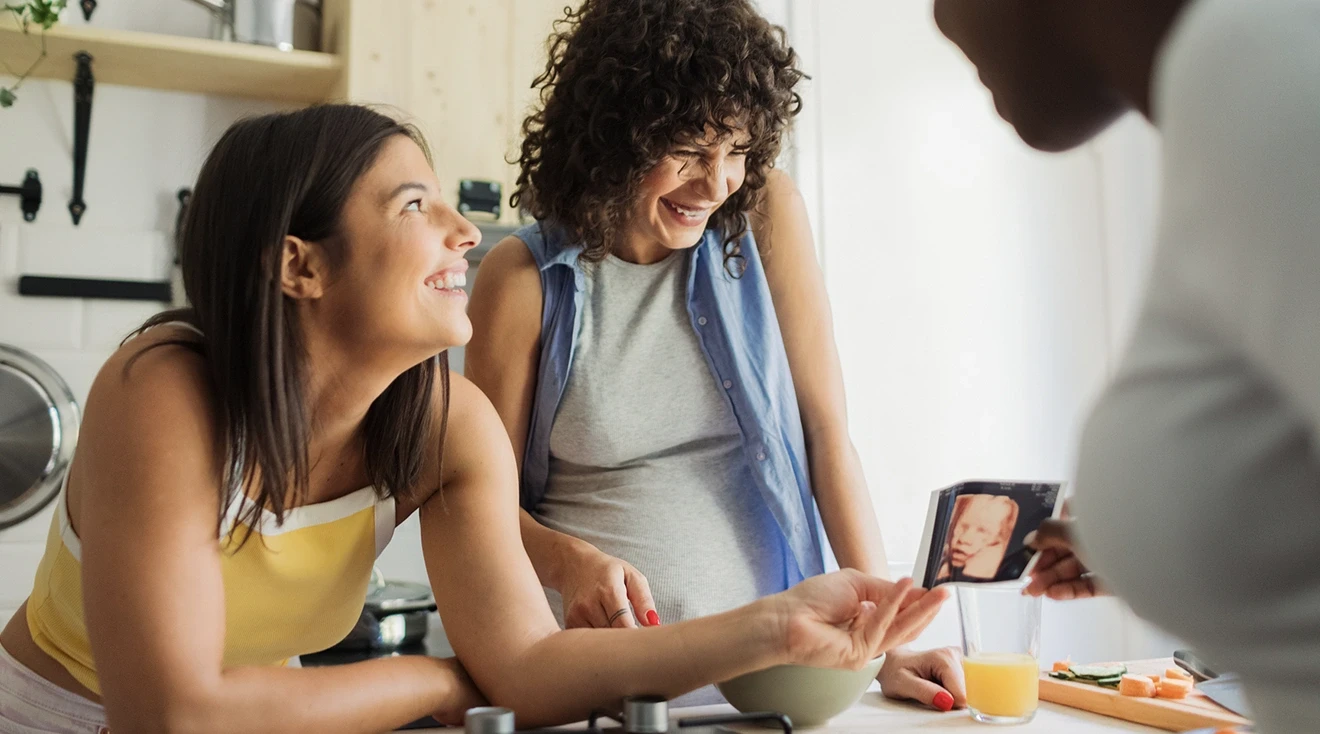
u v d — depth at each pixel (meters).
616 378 1.39
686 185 1.33
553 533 1.30
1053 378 2.85
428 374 1.09
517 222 2.24
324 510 1.08
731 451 1.41
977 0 0.56
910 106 2.79
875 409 2.69
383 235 0.96
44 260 2.19
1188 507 0.45
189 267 0.97
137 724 0.86
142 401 0.90
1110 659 2.86
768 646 0.92
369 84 2.15
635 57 1.27
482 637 1.03
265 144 0.96
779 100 1.33
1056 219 2.91
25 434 2.14
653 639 0.97
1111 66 0.51
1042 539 0.93
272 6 2.17
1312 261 0.38
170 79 2.24
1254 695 0.47
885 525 2.67
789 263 1.51
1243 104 0.40
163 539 0.88
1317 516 0.43
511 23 2.27
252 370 0.93
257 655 1.13
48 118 2.21
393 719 0.96
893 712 1.04
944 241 2.79
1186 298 0.44
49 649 1.12
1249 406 0.43
